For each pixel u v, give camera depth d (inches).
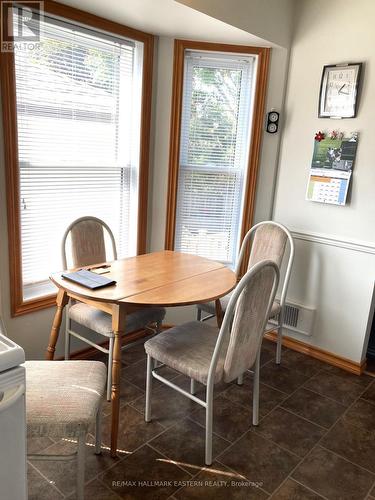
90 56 97.5
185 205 122.4
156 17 92.1
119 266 91.9
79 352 106.1
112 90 104.5
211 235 125.6
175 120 113.3
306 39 108.3
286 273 111.0
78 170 101.2
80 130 99.7
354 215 105.6
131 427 82.5
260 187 119.9
